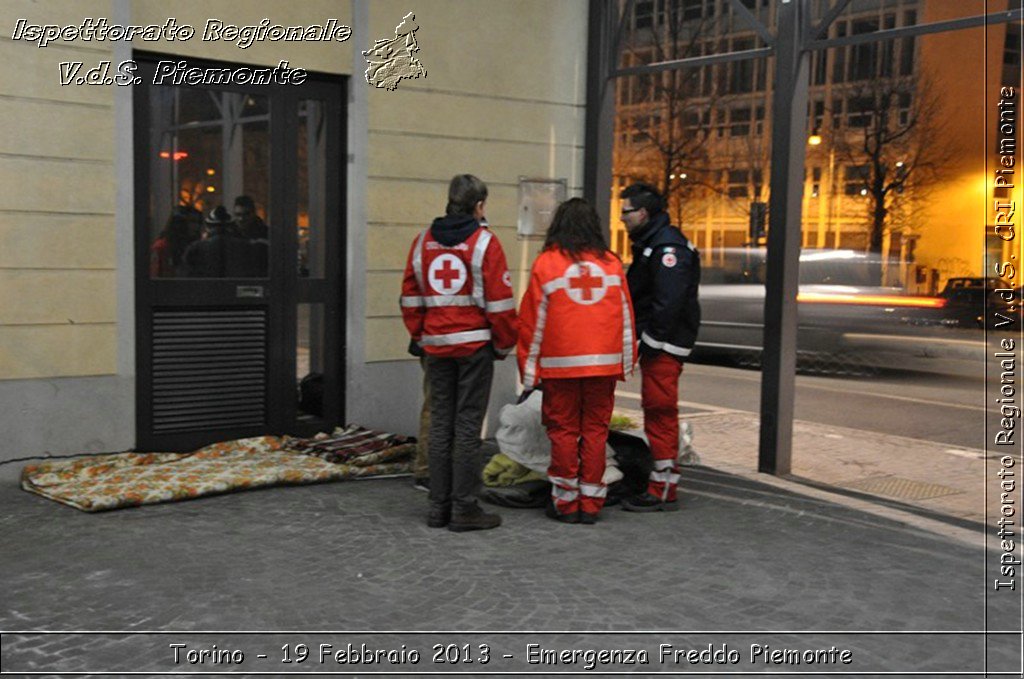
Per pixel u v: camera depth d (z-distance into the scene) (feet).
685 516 18.39
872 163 91.61
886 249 89.30
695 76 100.89
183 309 21.24
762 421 22.31
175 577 14.30
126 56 19.85
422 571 14.87
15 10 18.63
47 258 19.33
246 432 22.25
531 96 25.40
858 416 32.45
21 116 18.83
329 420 23.39
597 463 17.67
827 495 20.33
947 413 33.22
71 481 18.81
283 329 22.57
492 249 16.58
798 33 20.98
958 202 87.30
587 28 26.22
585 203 17.79
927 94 88.84
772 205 21.65
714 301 51.44
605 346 17.15
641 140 105.19
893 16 85.15
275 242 22.31
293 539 16.25
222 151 21.56
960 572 15.39
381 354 23.50
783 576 15.02
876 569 15.47
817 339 47.16
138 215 20.57
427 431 19.69
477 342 16.74
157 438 21.12
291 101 22.30
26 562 14.80
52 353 19.53
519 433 19.42
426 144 23.80
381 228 23.29
